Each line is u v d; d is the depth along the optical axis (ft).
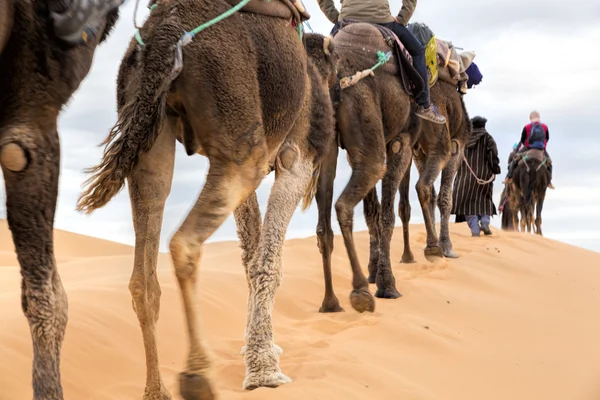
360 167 27.50
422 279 35.73
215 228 15.80
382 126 27.94
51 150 13.60
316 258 40.04
